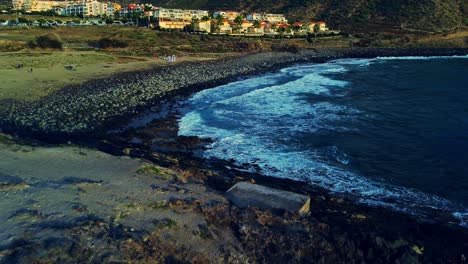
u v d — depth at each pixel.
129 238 11.66
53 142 26.03
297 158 24.58
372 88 48.81
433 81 54.94
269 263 11.99
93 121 31.33
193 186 17.11
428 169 23.22
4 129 27.80
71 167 17.33
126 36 93.88
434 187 20.78
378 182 21.30
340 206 17.86
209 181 19.11
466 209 18.44
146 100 39.19
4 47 70.06
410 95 44.47
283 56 85.25
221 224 13.62
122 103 37.09
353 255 12.94
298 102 40.09
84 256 10.56
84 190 14.66
